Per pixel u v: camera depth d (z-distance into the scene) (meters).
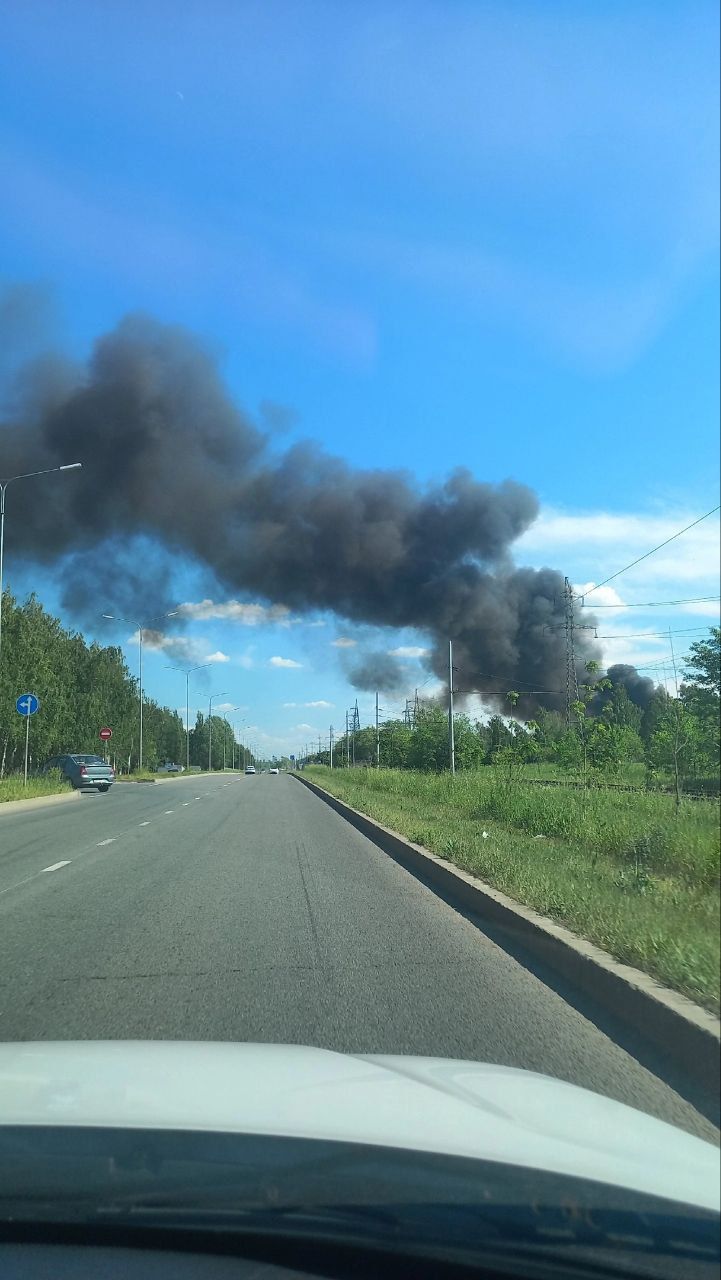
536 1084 3.92
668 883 9.75
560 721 42.50
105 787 40.88
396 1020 6.05
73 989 6.88
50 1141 3.02
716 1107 4.52
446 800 25.05
